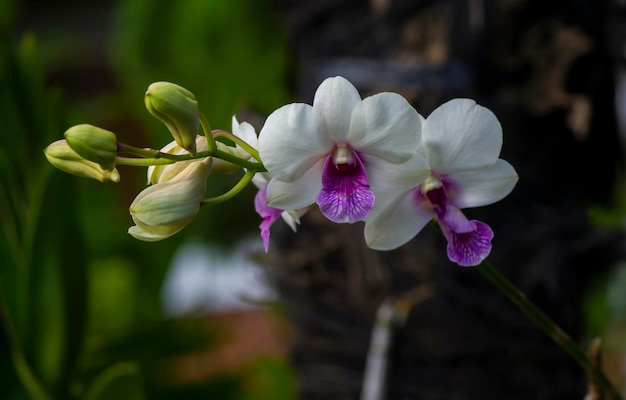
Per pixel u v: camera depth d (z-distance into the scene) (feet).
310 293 2.01
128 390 1.99
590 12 1.94
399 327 1.91
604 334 2.95
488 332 1.92
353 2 1.97
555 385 1.96
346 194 1.51
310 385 2.04
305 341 2.03
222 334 2.96
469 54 1.90
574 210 1.98
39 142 2.18
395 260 1.93
